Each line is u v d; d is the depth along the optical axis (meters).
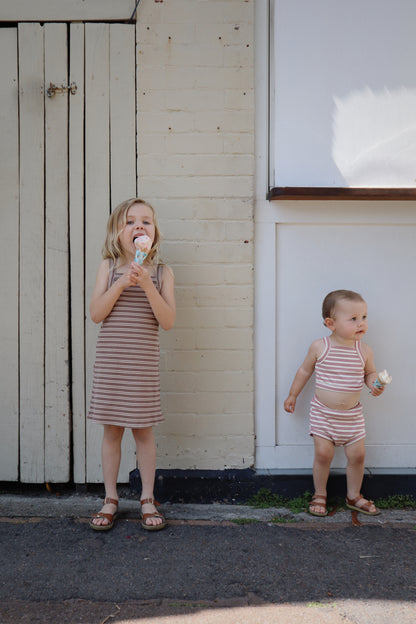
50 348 3.00
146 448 2.70
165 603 2.01
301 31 2.92
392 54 2.93
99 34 2.94
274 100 2.96
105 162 2.96
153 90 2.93
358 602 2.02
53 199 2.98
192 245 2.95
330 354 2.80
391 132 2.94
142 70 2.92
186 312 2.96
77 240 2.98
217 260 2.96
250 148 2.95
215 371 2.97
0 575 2.20
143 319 2.61
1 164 2.98
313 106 2.93
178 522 2.69
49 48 2.95
